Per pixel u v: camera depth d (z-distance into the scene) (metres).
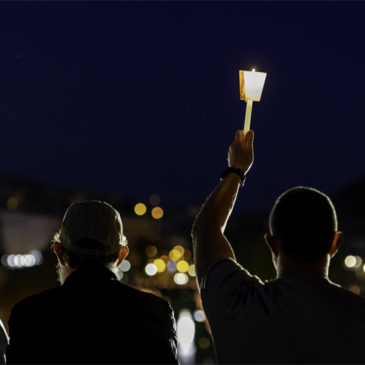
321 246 3.79
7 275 55.84
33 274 56.41
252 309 3.70
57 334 4.11
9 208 135.75
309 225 3.76
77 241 4.33
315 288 3.69
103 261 4.35
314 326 3.63
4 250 116.44
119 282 4.32
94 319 4.14
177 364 4.29
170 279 136.12
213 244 3.96
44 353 4.07
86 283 4.25
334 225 3.83
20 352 4.09
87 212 4.38
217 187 4.23
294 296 3.68
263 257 74.38
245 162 4.31
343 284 59.91
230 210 4.17
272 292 3.72
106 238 4.35
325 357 3.63
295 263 3.82
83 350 4.07
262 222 85.06
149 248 143.25
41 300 4.21
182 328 55.16
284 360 3.64
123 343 4.11
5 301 54.47
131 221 183.75
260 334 3.68
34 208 153.88
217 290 3.80
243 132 4.37
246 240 76.31
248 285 3.79
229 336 3.75
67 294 4.22
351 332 3.63
